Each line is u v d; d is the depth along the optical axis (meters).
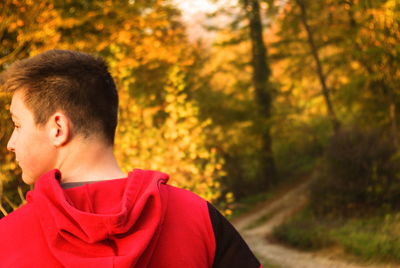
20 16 7.47
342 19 19.59
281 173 27.62
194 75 17.67
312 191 17.50
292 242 13.80
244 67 25.08
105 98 0.91
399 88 17.52
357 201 16.28
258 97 25.16
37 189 0.82
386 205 15.60
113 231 0.78
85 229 0.76
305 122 27.70
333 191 16.61
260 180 25.55
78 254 0.77
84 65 0.90
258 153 25.47
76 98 0.88
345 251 11.77
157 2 9.49
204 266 0.90
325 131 28.42
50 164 0.89
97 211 0.84
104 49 9.43
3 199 3.47
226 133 22.66
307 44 22.25
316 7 20.08
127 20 9.17
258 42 24.42
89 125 0.89
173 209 0.91
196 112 7.64
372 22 15.78
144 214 0.85
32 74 0.88
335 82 21.47
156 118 8.41
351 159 16.36
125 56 8.34
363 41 16.95
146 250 0.83
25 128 0.88
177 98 7.52
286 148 29.50
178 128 7.32
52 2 7.83
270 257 12.70
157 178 0.91
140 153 6.96
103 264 0.75
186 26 15.45
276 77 24.92
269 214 20.47
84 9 9.77
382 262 10.63
